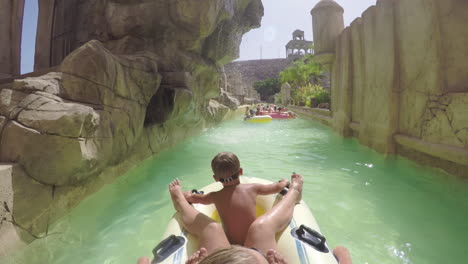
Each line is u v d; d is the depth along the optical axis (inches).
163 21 336.5
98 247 116.0
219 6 358.0
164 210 152.6
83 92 154.3
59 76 148.6
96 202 157.2
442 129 174.7
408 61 215.5
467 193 149.6
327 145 341.4
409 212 142.1
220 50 450.0
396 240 116.0
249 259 27.3
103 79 164.2
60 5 376.5
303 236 80.0
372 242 115.0
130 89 203.9
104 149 157.5
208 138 415.8
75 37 376.2
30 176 111.4
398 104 231.3
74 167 127.3
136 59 231.3
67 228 126.0
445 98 172.6
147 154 252.7
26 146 111.9
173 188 99.7
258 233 73.2
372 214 141.3
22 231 103.1
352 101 367.6
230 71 1257.4
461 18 167.6
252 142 378.6
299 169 231.1
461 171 157.8
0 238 93.2
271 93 2662.4
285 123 649.6
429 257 103.7
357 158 265.0
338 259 76.2
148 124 258.1
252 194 86.5
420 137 200.4
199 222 81.8
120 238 123.3
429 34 187.5
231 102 780.0
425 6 190.7
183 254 74.5
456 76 170.9
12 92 128.3
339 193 171.8
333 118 462.0
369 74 281.9
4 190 98.2
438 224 128.5
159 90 267.7
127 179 201.0
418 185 181.2
